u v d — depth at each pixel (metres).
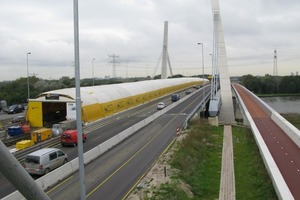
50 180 21.86
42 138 35.16
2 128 43.69
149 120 50.19
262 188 23.56
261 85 175.88
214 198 22.47
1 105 75.38
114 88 66.19
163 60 148.12
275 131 43.62
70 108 45.44
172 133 41.50
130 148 33.50
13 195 18.36
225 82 76.44
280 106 118.12
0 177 23.31
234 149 37.91
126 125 46.69
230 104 73.19
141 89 79.19
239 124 58.56
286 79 174.62
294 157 29.89
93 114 48.88
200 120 53.88
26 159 23.69
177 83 126.69
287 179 23.55
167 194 20.67
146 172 25.28
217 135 46.81
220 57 78.81
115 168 26.33
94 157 29.27
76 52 11.48
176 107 69.56
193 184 24.22
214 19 80.00
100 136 38.66
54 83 114.06
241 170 29.22
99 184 22.38
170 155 30.56
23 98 89.00
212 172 28.69
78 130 11.60
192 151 33.00
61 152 25.78
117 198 19.88
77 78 11.57
